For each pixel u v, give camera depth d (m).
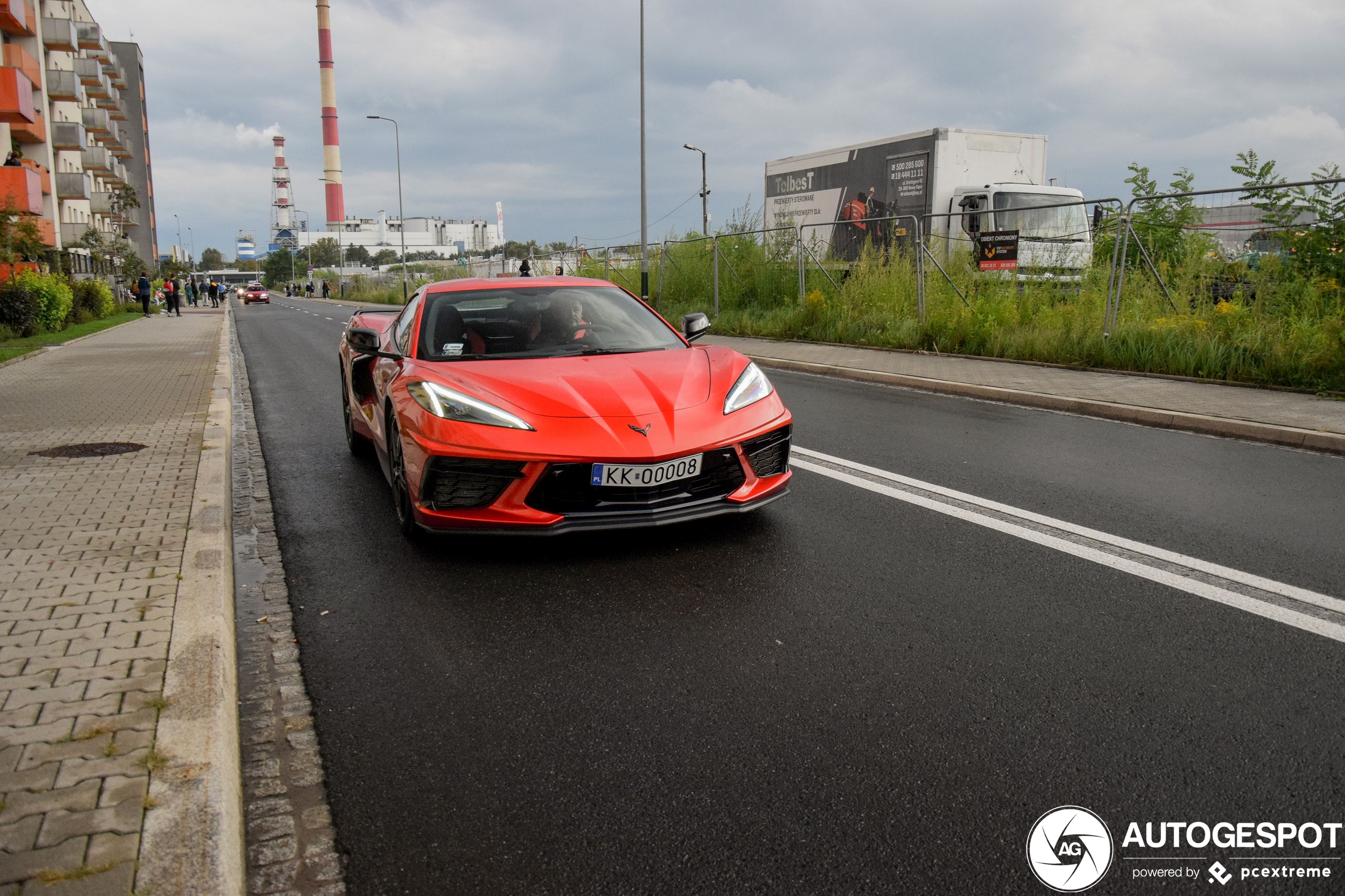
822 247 18.09
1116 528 4.43
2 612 3.22
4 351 15.24
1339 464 5.90
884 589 3.65
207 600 3.35
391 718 2.71
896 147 17.81
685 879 1.95
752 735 2.54
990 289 13.35
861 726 2.58
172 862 1.86
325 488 5.74
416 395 4.22
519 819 2.18
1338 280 9.03
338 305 53.69
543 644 3.21
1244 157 9.66
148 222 82.12
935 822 2.13
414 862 2.03
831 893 1.89
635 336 5.14
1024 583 3.68
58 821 1.99
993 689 2.78
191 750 2.29
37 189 29.55
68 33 39.62
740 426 4.13
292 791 2.34
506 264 36.78
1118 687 2.77
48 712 2.48
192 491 5.11
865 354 12.90
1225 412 7.36
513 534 3.87
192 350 16.44
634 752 2.47
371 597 3.73
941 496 5.10
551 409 3.99
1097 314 11.20
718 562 4.02
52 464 5.92
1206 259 10.65
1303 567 3.81
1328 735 2.46
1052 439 6.84
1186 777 2.28
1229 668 2.88
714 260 19.25
